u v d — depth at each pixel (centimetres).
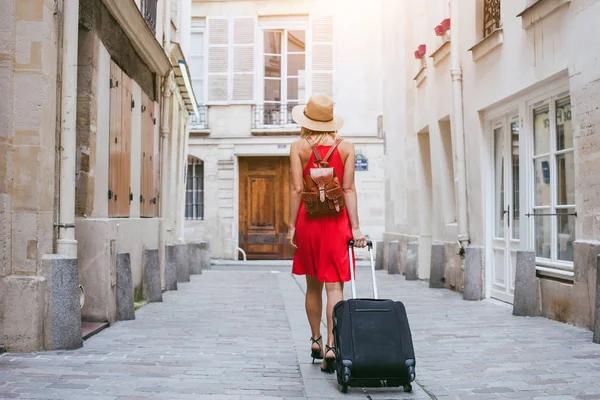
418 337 630
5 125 549
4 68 554
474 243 1005
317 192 465
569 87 685
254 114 2250
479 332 654
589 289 644
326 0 2256
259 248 2259
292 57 2284
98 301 697
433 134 1226
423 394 418
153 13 1055
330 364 470
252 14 2262
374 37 2239
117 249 760
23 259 552
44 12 562
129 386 432
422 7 1346
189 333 657
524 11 771
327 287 474
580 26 659
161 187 1185
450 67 1089
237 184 2244
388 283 1268
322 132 482
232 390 426
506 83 859
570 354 534
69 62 602
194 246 1561
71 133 601
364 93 2230
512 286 885
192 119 2255
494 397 408
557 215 743
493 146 964
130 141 909
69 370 479
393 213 1641
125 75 873
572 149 711
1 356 528
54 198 588
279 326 708
